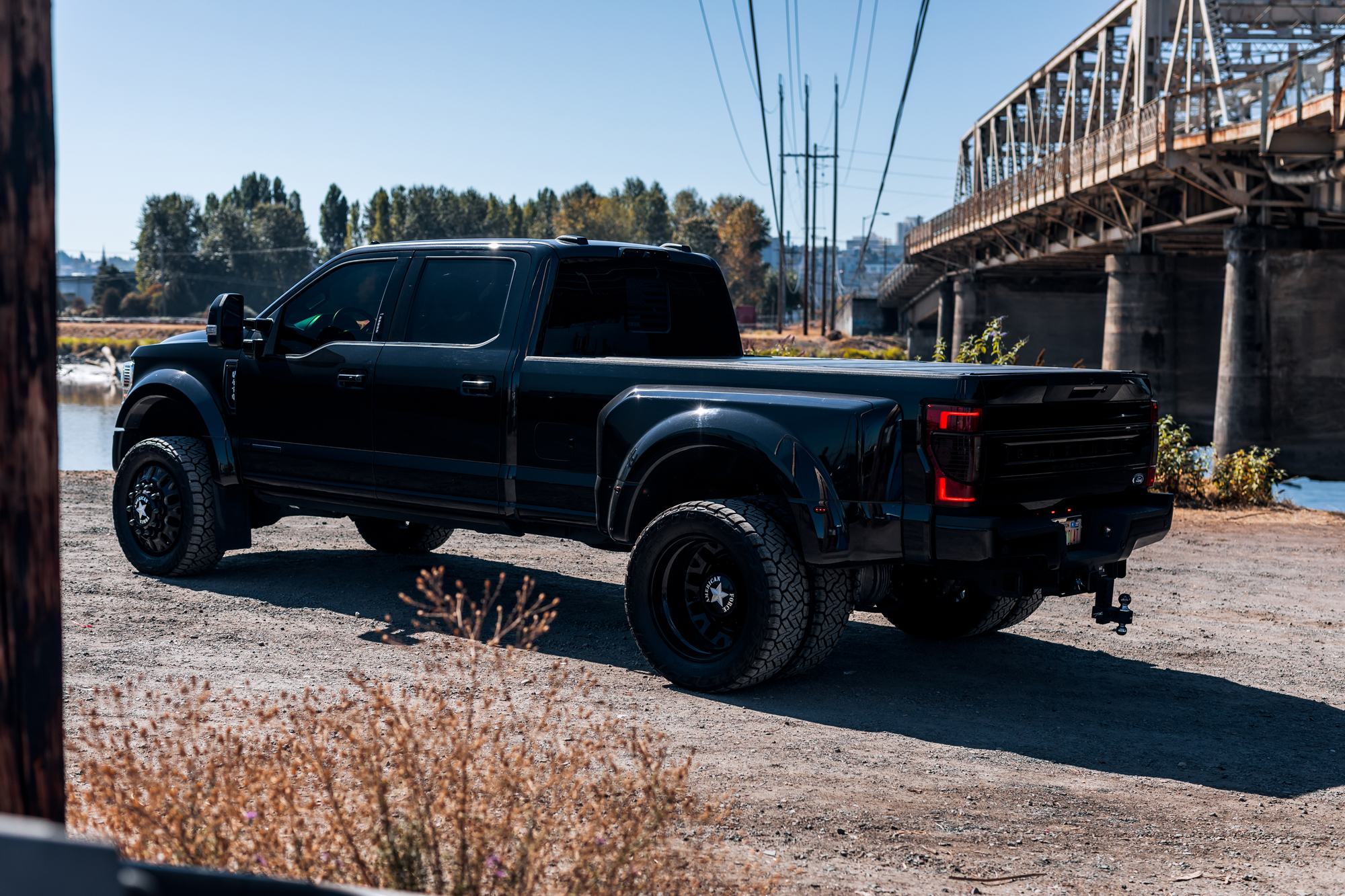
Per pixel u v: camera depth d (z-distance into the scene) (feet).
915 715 15.79
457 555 27.81
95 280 631.15
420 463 20.11
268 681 15.78
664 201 605.73
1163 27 146.30
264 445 22.31
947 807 12.22
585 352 20.34
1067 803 12.51
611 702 15.49
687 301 22.48
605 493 17.69
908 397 15.25
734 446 16.14
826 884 9.96
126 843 7.97
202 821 7.98
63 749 4.68
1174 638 21.44
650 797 9.35
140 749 12.34
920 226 242.99
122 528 23.85
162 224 617.62
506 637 19.13
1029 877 10.46
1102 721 15.83
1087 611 23.80
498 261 19.94
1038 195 152.66
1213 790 13.10
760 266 566.36
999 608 19.92
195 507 22.63
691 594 16.96
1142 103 145.59
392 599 21.88
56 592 4.64
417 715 10.62
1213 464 49.37
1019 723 15.60
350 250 21.90
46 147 4.56
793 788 12.53
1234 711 16.53
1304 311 104.12
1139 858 11.02
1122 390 17.04
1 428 4.42
